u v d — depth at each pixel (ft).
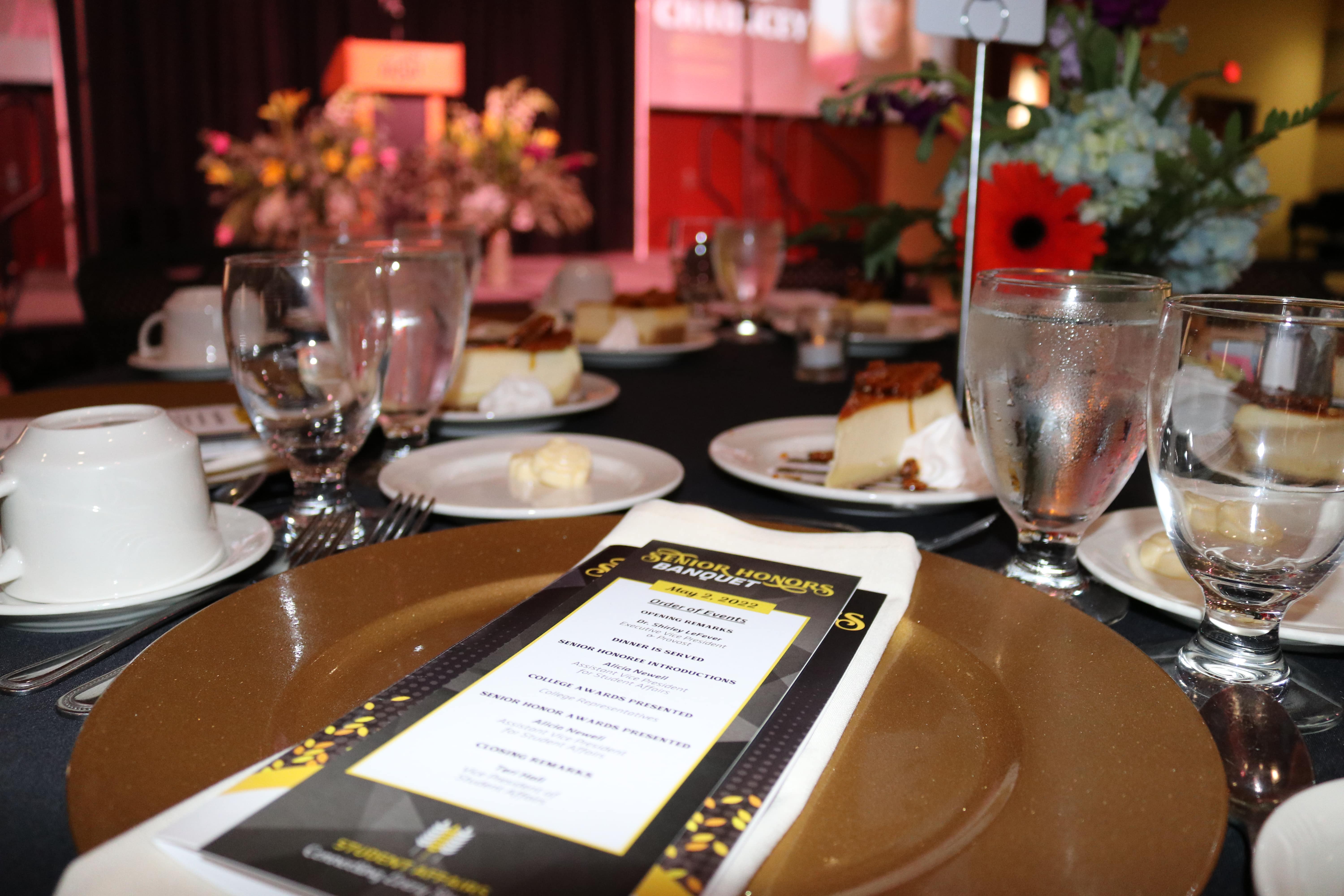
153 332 6.92
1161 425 1.46
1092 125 3.39
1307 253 21.49
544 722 1.11
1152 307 1.66
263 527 2.00
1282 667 1.47
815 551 1.60
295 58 16.98
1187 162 3.35
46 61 15.64
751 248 5.55
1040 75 4.21
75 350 9.61
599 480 2.56
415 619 1.49
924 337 4.94
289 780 0.97
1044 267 2.85
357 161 12.97
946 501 2.24
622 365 4.70
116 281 6.93
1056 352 1.66
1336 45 21.35
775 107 20.75
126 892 0.83
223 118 16.52
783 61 20.57
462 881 0.84
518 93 16.97
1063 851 0.92
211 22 16.20
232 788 0.95
